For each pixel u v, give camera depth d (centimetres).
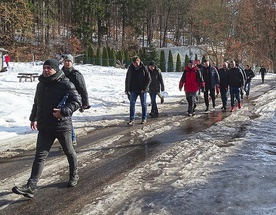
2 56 3394
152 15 7500
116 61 4806
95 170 580
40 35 5709
